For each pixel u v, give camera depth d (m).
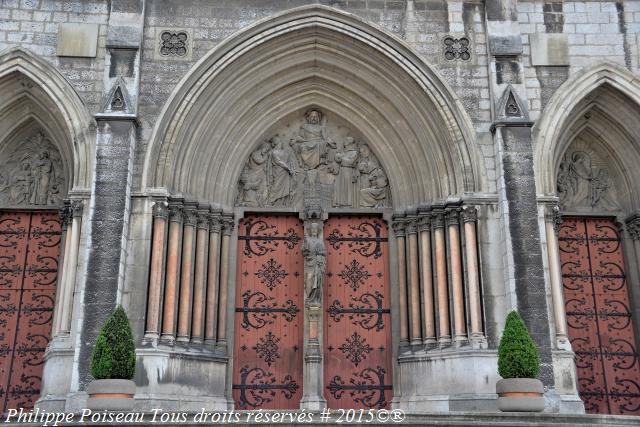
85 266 17.12
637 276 20.69
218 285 19.66
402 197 20.64
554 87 19.86
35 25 19.53
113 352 14.82
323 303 20.30
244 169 21.22
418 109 20.00
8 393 19.22
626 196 21.31
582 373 20.12
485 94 19.55
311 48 20.48
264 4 20.11
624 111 20.55
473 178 18.84
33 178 20.78
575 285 20.89
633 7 20.61
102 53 19.45
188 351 18.02
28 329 19.77
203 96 19.38
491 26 19.81
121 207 17.62
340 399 19.64
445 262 19.14
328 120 21.67
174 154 18.84
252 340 20.00
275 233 20.97
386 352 20.08
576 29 20.36
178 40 19.64
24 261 20.33
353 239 21.02
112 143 18.08
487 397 17.12
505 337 15.63
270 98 21.09
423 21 20.20
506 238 17.92
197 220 19.41
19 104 20.30
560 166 21.58
